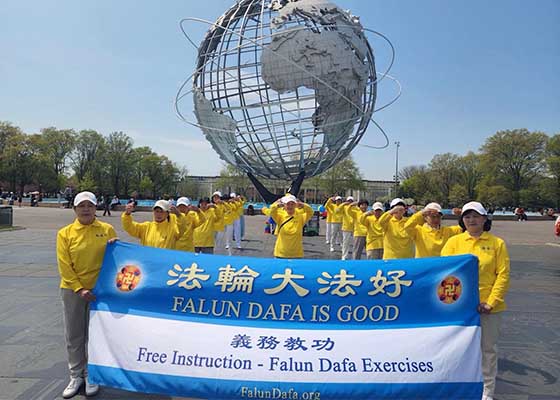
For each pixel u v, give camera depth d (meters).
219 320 3.86
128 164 64.44
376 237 9.02
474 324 3.71
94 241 4.08
